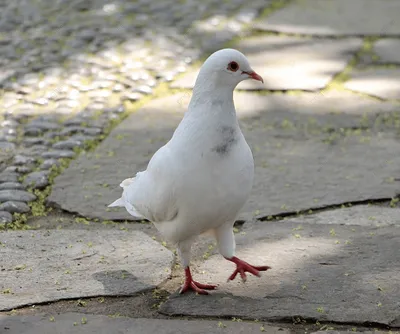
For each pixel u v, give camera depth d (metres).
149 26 15.07
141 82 12.34
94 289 6.62
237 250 7.33
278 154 9.80
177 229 6.25
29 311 6.28
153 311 6.32
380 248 7.26
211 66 5.95
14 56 13.34
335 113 11.12
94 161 9.61
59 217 8.26
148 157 9.73
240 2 16.67
